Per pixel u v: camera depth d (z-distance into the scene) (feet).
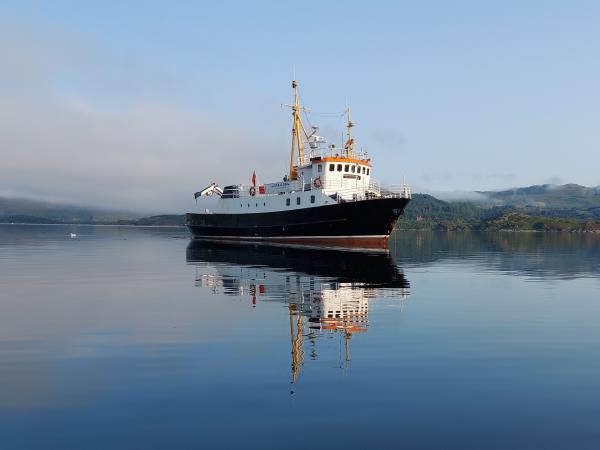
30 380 29.78
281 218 198.90
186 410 25.18
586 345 38.47
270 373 30.99
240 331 42.29
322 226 182.70
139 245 190.60
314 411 25.03
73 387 28.55
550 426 23.49
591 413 25.05
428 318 48.49
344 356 34.83
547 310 53.72
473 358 34.60
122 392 27.73
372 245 180.24
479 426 23.47
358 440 21.94
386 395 27.30
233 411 25.04
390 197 168.55
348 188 187.93
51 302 57.41
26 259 120.67
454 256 145.59
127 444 21.54
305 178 199.21
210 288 68.90
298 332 41.96
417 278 84.17
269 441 21.80
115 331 42.27
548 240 325.42
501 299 61.52
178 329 43.01
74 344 38.01
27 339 39.50
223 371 31.42
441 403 26.25
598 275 91.71
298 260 117.50
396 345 37.86
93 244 199.21
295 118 219.61
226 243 200.03
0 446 21.33
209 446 21.33
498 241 297.74
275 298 60.08
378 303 57.11
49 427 23.25
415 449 21.12
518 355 35.47
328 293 64.49
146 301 57.98
